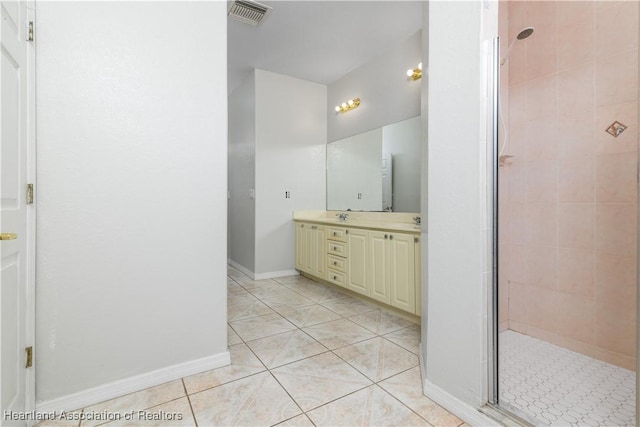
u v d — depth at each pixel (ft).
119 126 5.04
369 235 9.36
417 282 7.77
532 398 4.83
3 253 3.54
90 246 4.82
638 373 3.27
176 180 5.54
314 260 12.16
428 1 5.08
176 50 5.53
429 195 4.93
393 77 10.73
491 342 4.32
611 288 5.93
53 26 4.53
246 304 9.74
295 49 10.85
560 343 6.68
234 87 14.75
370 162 11.75
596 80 6.04
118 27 5.03
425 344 5.41
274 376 5.58
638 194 3.26
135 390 5.12
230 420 4.42
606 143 5.95
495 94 4.27
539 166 6.93
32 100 4.30
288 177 13.42
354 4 8.42
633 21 5.59
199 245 5.76
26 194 4.18
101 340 4.90
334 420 4.42
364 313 8.93
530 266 7.15
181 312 5.58
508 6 7.35
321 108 14.20
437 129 4.80
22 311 4.08
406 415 4.52
